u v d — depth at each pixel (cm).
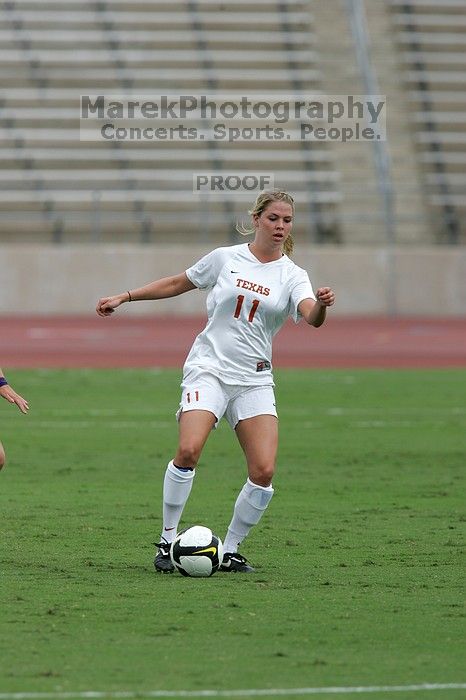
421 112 14338
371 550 2966
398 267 12500
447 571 2722
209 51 14438
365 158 13688
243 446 2697
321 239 12962
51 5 14525
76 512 3447
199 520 3350
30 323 11438
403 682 1859
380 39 15000
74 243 12800
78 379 7288
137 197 12988
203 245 12331
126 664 1944
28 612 2289
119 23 14512
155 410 5956
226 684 1838
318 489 3912
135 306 12362
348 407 6144
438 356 8975
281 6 15062
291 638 2122
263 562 2819
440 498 3775
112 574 2653
